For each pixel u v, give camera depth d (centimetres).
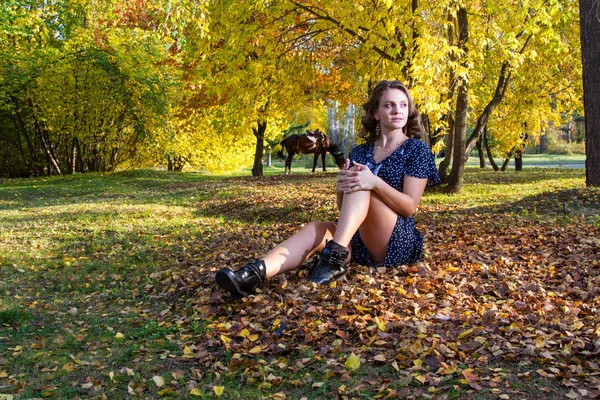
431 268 421
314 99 1727
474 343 290
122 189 1736
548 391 246
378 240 392
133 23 2258
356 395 254
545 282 413
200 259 549
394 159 385
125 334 358
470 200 1070
